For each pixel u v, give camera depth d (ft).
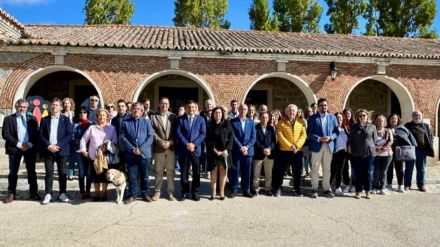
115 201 20.75
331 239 15.03
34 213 18.11
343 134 23.50
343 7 75.00
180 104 42.52
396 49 40.88
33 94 40.37
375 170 24.16
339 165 23.72
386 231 16.20
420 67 39.01
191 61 35.24
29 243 13.97
